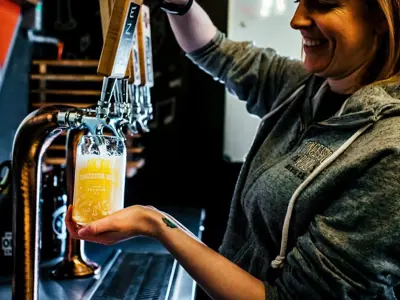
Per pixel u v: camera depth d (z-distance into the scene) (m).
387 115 1.05
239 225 1.38
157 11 3.08
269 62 1.58
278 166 1.21
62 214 1.71
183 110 3.19
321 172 1.08
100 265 1.67
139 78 1.26
